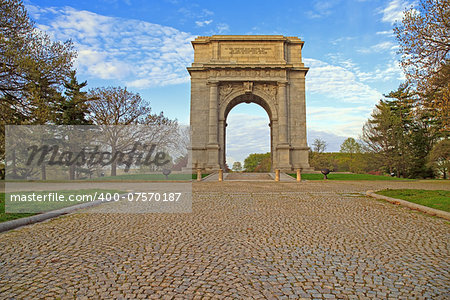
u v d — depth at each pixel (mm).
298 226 10688
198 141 54000
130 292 5398
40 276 6105
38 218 11500
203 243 8508
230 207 15031
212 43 55625
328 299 5191
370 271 6473
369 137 68938
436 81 27703
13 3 29141
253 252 7715
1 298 5145
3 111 29875
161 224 10961
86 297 5203
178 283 5781
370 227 10562
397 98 69062
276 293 5398
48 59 29891
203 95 55094
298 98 55000
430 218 12156
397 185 31031
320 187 27641
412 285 5773
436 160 55000
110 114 53531
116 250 7832
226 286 5664
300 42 56344
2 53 27375
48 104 31953
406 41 28453
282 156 52625
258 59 55219
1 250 7801
